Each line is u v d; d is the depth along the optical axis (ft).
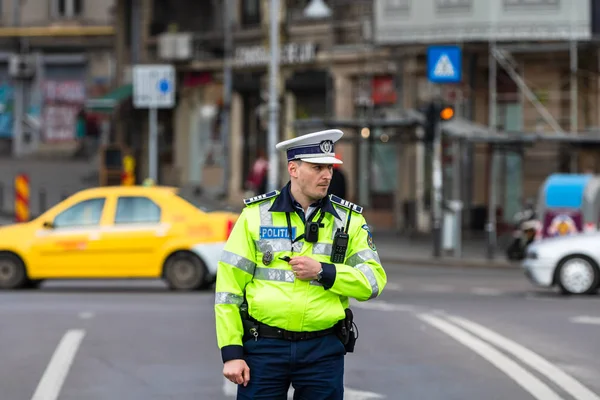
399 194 196.65
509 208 184.85
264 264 34.68
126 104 250.78
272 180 177.47
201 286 107.76
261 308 34.45
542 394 56.03
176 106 246.06
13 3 294.46
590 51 177.27
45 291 108.47
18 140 297.12
